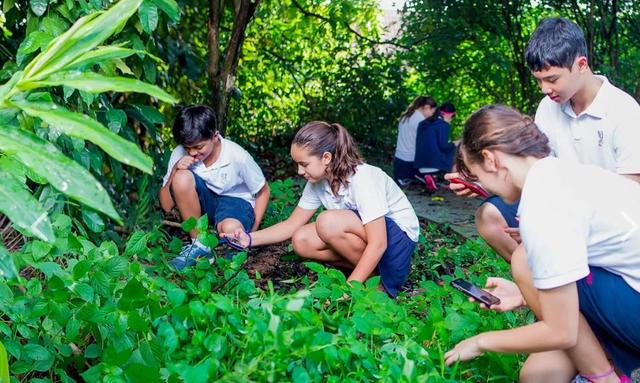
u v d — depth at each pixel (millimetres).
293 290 2965
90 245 2422
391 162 8414
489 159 2105
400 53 8633
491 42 8266
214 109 4930
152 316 2107
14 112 2182
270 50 8516
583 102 2738
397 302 3369
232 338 2018
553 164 2064
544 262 1971
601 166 2781
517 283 2271
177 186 3893
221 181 3938
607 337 2264
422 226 5289
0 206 1427
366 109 8688
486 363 2377
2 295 2152
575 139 2797
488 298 2469
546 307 2018
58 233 2371
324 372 2092
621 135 2680
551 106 2887
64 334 2287
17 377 2279
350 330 2092
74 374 2416
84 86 1603
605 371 2256
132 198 4715
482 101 9461
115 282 2377
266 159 7969
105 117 3568
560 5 8109
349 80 8656
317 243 3498
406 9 8258
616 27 7930
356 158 3324
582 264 1966
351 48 8836
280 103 8828
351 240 3389
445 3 8094
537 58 2609
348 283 2646
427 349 2246
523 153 2078
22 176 2014
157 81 4922
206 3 7047
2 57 3791
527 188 2031
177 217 4879
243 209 3939
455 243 4742
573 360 2273
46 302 2129
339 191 3357
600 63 8000
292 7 8336
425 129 6863
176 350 2057
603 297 2172
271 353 1844
